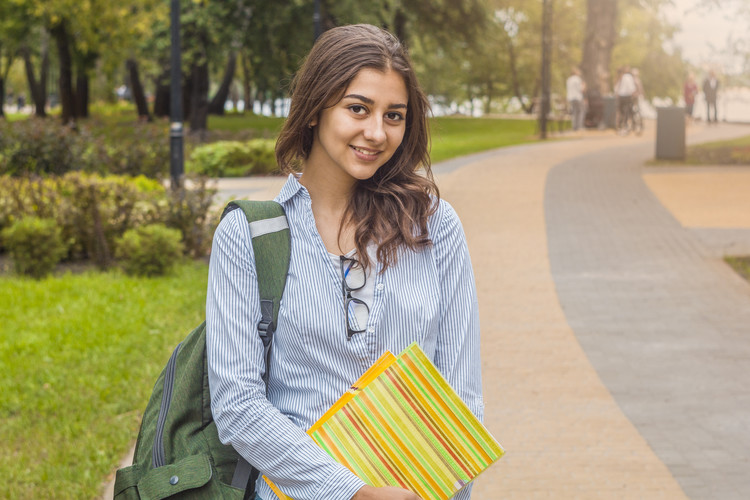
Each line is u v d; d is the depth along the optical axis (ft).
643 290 27.17
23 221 30.45
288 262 6.09
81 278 29.58
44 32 131.23
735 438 15.89
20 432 16.28
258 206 6.18
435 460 5.72
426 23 111.24
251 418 5.75
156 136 54.90
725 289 27.12
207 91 103.76
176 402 6.39
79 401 17.65
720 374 19.44
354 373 6.02
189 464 6.19
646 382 18.94
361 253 6.04
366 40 6.06
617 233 36.24
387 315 6.03
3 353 20.92
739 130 96.22
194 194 34.63
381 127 6.02
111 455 15.16
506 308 25.25
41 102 145.89
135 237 30.40
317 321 5.98
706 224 37.83
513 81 195.42
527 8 180.75
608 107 103.19
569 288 27.50
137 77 144.25
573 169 59.00
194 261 33.76
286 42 96.73
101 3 91.45
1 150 47.39
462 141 88.33
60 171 48.37
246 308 5.98
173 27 38.24
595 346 21.59
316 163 6.34
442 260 6.31
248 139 86.12
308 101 6.09
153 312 24.98
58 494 13.55
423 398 5.76
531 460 14.89
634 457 15.03
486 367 19.97
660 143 62.80
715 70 102.94
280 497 5.86
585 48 111.86
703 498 13.46
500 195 47.09
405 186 6.30
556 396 18.10
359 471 5.67
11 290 27.61
